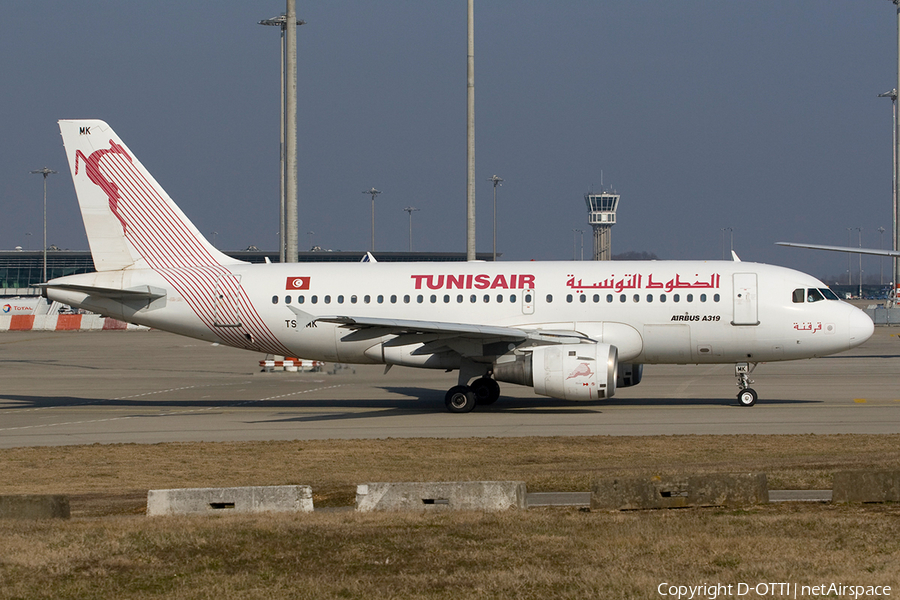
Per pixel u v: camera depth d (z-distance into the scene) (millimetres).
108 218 117125
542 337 104000
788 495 56062
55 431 96688
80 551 43281
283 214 196750
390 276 113000
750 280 107500
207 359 196875
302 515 51656
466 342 105562
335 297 112688
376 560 41406
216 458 76875
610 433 89000
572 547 43000
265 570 40219
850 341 106125
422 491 53594
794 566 39344
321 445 82688
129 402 124250
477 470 69062
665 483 52969
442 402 119750
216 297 114188
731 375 150125
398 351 109562
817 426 91250
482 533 45875
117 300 115625
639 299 108000
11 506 52188
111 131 116750
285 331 113688
